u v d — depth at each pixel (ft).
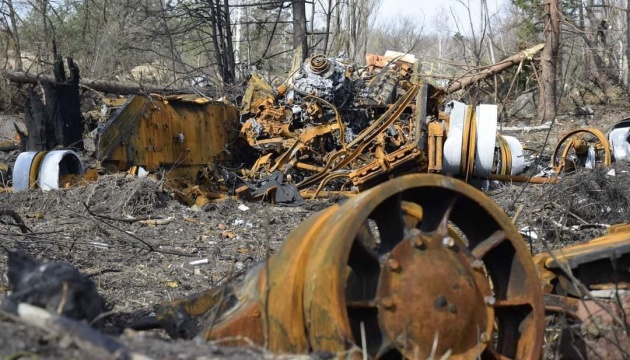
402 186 13.67
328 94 51.08
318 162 50.31
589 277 18.02
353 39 116.57
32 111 47.75
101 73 92.32
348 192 46.29
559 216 34.14
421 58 98.17
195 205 39.96
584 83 94.94
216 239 33.42
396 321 13.30
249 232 35.19
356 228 13.21
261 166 49.98
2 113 73.61
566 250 19.21
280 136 51.21
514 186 44.14
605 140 47.19
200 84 85.87
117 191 37.81
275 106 52.37
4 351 11.15
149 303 23.18
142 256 29.71
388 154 45.88
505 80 96.32
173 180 43.01
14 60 92.02
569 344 16.52
